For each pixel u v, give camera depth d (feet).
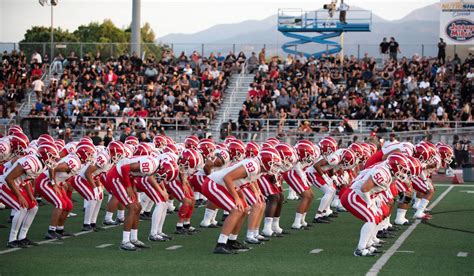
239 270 30.35
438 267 31.24
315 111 91.04
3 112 97.91
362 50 118.42
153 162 35.65
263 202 38.73
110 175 36.11
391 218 49.93
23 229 36.55
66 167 38.93
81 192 42.73
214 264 31.78
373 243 37.19
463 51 108.78
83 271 29.99
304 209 44.45
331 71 100.78
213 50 116.47
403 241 39.32
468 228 44.62
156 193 39.11
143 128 86.22
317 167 46.75
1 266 31.01
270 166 35.73
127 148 44.91
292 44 119.14
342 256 34.22
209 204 44.78
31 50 116.26
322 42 119.75
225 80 102.12
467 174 77.05
